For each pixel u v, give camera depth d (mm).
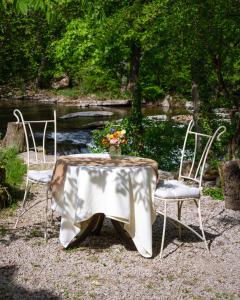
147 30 11414
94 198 4734
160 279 4297
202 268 4570
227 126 9555
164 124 11633
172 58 10344
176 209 6500
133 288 4094
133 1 12750
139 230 4828
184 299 3930
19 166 8789
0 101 26047
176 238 5398
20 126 11281
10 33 19469
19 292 3967
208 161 8797
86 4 5117
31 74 27578
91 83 29078
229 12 7879
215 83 9648
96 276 4320
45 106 24500
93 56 16453
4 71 22750
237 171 6480
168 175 8391
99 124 18125
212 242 5285
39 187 7605
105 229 5656
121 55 15383
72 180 4852
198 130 9281
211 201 6895
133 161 5125
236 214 6336
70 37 15883
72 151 13773
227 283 4254
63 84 30516
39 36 23422
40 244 5086
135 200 4828
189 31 8203
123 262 4668
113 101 26250
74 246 5031
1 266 4492
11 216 6078
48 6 4332
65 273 4367
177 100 26141
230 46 8648
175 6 8625
